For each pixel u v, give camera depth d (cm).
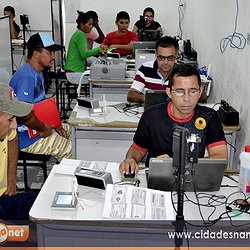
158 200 166
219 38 384
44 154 296
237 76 315
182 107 200
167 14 693
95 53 541
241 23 307
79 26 580
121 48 570
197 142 152
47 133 291
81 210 163
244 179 178
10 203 212
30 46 296
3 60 385
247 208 166
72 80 531
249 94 281
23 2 716
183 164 136
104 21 704
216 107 306
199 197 176
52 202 167
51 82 645
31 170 367
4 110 182
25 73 289
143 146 221
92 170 186
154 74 326
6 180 217
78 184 184
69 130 312
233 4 332
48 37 303
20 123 277
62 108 516
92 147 295
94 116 295
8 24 398
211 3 426
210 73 420
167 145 214
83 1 694
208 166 172
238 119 282
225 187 188
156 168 171
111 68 418
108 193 169
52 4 506
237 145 304
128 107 319
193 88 196
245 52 294
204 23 467
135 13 699
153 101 263
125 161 202
